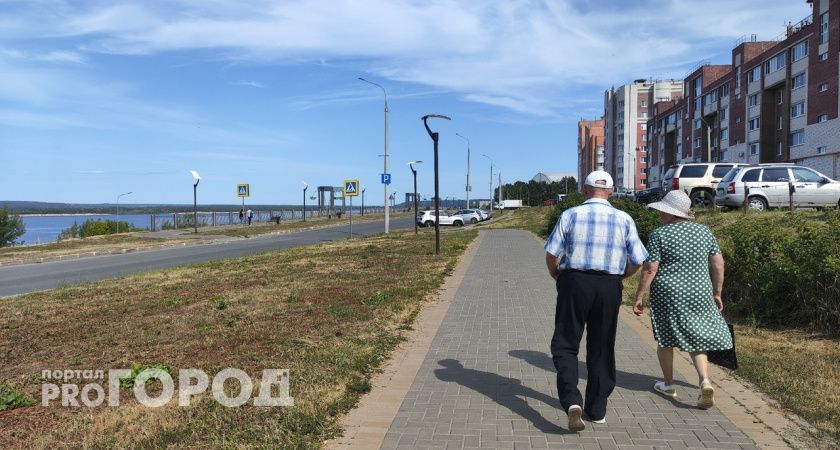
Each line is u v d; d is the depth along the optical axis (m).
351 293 10.47
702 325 4.73
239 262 17.88
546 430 4.37
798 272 7.19
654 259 4.82
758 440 4.12
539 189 120.50
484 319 8.42
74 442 4.23
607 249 4.35
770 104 54.81
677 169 24.77
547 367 6.03
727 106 64.50
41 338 7.77
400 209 101.50
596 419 4.47
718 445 4.05
